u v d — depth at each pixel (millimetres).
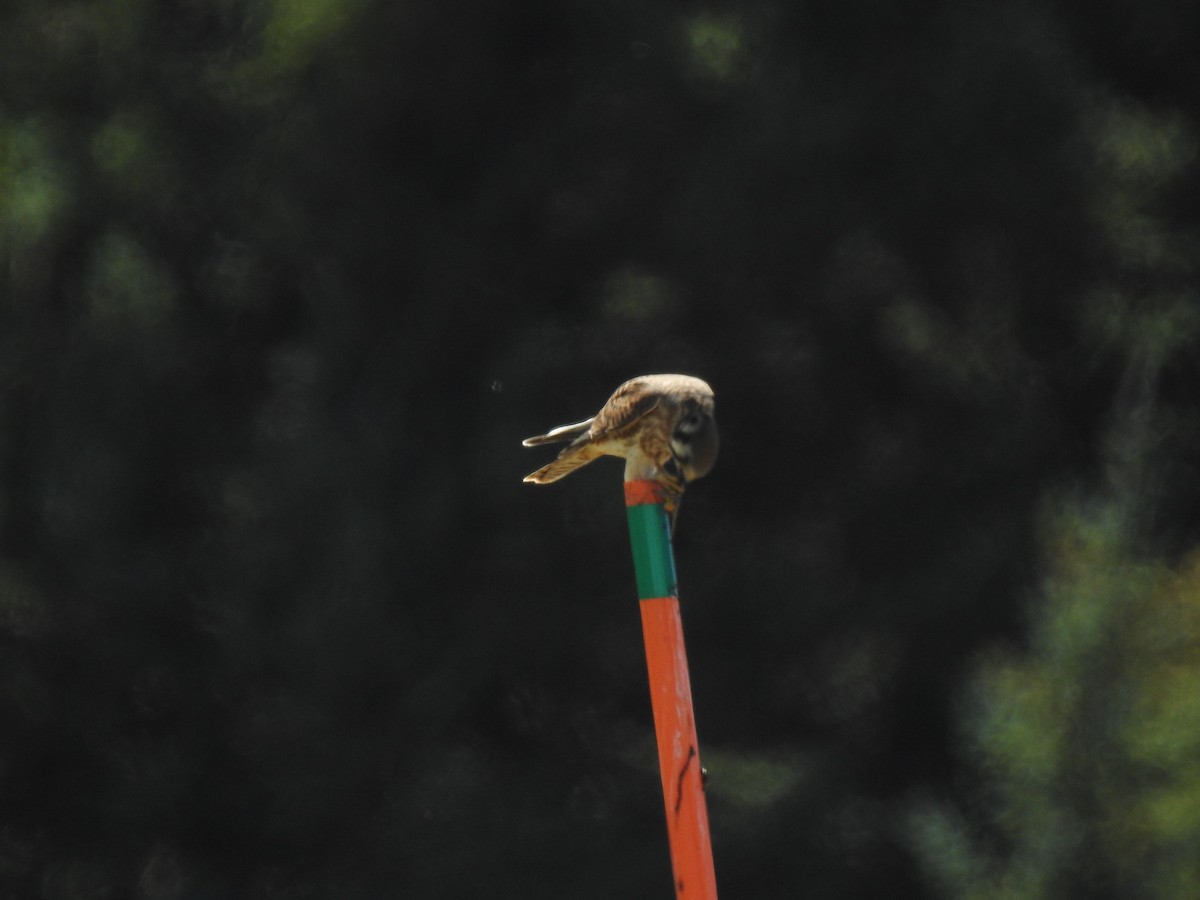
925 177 46281
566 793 45500
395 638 43969
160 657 45500
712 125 45812
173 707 45906
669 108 45625
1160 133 47969
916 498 46781
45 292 48781
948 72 45375
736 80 45250
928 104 45625
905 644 45875
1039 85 45750
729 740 46000
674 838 11516
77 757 46000
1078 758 34750
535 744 46469
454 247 45875
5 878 45344
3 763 45312
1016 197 46531
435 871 43375
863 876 43625
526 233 46594
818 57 46188
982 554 44969
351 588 43969
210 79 48688
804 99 44844
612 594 45062
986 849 37219
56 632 45625
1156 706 34719
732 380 45594
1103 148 46469
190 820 45438
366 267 46094
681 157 45906
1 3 49594
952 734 44188
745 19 45375
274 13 47219
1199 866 33906
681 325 45438
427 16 45656
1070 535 37844
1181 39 50969
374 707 44469
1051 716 35156
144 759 45469
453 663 44469
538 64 47469
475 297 45844
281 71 47062
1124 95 50500
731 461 47031
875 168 46312
